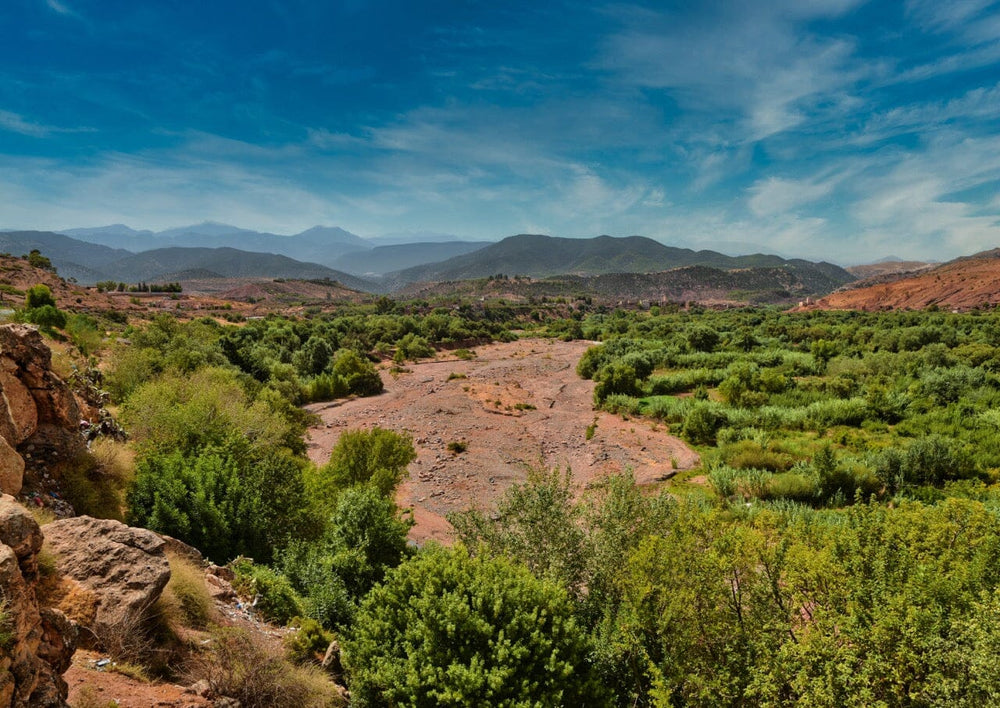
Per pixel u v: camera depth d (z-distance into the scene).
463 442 32.16
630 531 9.70
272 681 6.24
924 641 5.46
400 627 7.19
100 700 4.94
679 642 6.96
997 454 23.27
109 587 6.15
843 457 24.02
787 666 6.05
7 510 4.90
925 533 8.04
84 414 13.98
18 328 11.33
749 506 18.52
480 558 7.92
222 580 9.09
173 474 11.65
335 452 18.97
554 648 6.50
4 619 3.97
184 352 31.12
